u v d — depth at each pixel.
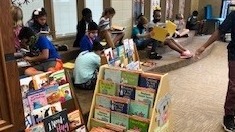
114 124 2.16
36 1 4.16
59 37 4.56
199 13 8.78
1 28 1.18
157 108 2.02
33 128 1.75
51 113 1.88
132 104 2.09
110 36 4.28
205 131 2.65
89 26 3.72
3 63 1.21
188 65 5.16
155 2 6.55
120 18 5.37
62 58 4.04
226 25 2.44
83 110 2.51
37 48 2.97
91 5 5.00
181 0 7.88
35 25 3.54
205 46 2.62
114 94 2.18
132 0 5.68
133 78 2.11
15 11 2.92
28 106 1.77
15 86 1.28
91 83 3.06
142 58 4.96
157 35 4.90
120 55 2.64
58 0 4.48
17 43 2.85
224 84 4.09
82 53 3.22
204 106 3.25
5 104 1.26
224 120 2.67
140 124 2.04
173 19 7.48
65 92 2.03
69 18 4.75
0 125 1.25
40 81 1.89
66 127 1.94
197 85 4.03
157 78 2.03
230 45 2.47
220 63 5.38
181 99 3.46
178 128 2.70
